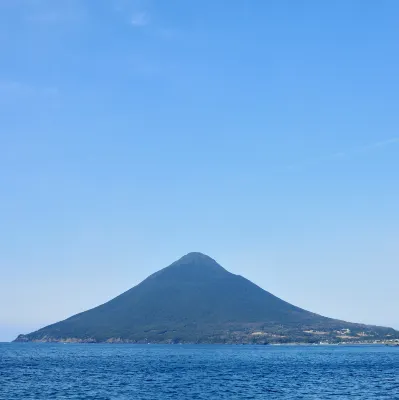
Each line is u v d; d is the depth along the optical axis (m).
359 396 95.25
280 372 155.62
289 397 94.25
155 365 191.38
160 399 91.31
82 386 109.81
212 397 94.38
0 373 143.50
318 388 108.75
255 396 95.81
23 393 96.62
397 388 108.38
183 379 129.88
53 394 95.75
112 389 105.19
